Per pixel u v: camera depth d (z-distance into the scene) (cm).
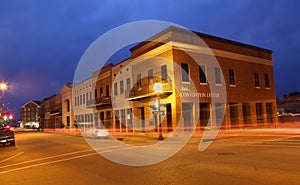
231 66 2761
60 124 5419
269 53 3259
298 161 798
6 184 728
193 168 773
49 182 716
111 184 650
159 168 809
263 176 630
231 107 2698
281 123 2827
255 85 2984
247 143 1398
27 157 1330
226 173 682
